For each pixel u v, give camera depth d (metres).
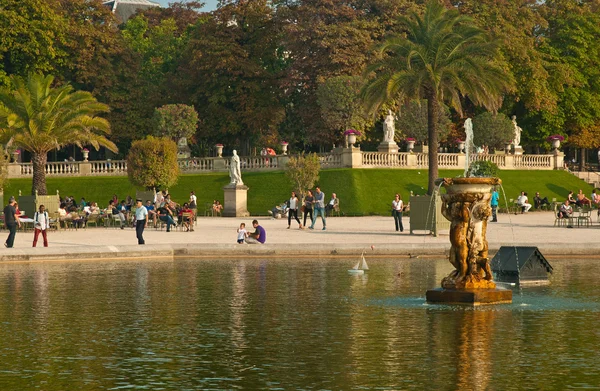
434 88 56.44
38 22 85.62
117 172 79.94
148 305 20.95
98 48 92.56
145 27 113.06
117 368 14.20
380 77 59.88
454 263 21.72
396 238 41.06
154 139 65.00
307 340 16.47
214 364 14.46
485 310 20.06
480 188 21.52
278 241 39.19
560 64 94.75
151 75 107.94
